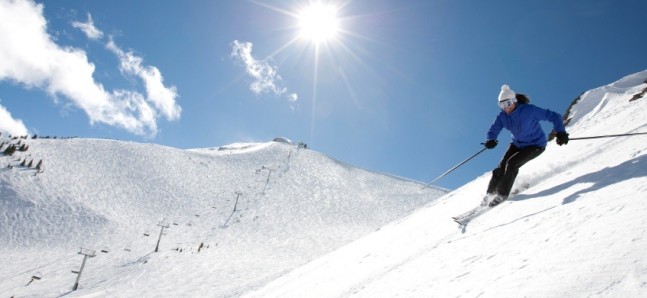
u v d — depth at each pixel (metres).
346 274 5.80
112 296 30.66
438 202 9.16
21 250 43.19
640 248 1.94
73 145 80.56
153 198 66.81
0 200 52.75
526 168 6.45
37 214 52.03
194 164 88.19
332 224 66.88
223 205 69.19
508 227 3.58
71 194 60.03
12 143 73.00
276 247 52.44
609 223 2.43
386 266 4.79
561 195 3.72
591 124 10.11
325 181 92.06
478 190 6.96
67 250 44.25
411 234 6.07
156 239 50.41
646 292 1.60
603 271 1.93
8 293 30.91
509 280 2.41
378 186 96.88
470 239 3.85
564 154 5.93
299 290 6.55
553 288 2.02
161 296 31.05
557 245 2.56
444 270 3.32
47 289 32.09
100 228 51.50
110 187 66.50
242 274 38.44
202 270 38.97
